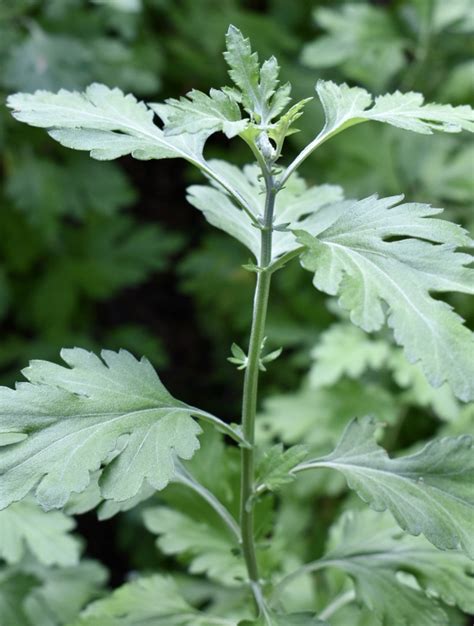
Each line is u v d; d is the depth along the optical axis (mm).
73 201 1276
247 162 1426
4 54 1112
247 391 625
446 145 1263
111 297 1653
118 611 708
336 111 612
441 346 549
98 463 576
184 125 572
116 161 1604
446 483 613
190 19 1403
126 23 1258
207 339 1740
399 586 670
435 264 568
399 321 554
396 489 614
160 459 584
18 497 566
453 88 1255
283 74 1362
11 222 1358
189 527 748
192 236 1758
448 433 1051
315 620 640
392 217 583
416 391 1021
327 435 1042
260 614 645
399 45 1285
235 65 603
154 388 607
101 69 1198
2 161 1288
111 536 1460
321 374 1032
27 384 593
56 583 897
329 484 1046
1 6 1145
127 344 1441
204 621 704
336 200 676
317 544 1065
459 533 594
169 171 1719
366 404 1069
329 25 1284
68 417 588
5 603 818
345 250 576
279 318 1297
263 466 640
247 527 659
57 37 1144
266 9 1642
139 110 625
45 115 607
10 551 724
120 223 1473
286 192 678
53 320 1392
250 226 660
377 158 1251
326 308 1277
